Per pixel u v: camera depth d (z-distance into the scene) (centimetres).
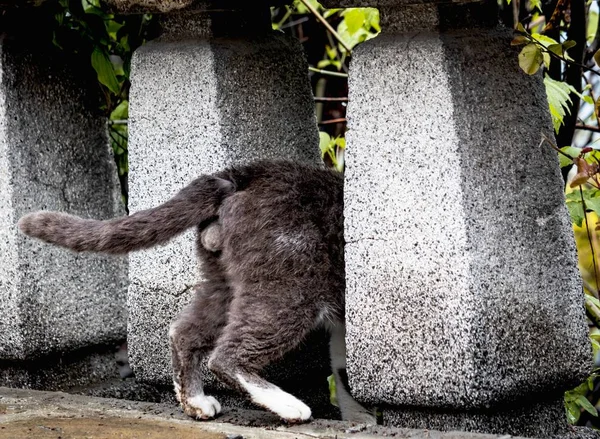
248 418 195
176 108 205
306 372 210
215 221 196
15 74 217
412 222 185
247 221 194
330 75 254
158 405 203
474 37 186
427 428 189
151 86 207
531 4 227
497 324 183
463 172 182
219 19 205
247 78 205
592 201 213
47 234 194
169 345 207
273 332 192
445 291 183
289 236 193
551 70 221
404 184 186
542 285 188
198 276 204
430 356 184
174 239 206
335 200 197
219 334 199
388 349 188
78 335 222
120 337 228
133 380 230
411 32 187
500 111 186
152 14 215
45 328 218
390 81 186
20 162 216
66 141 223
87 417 198
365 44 189
